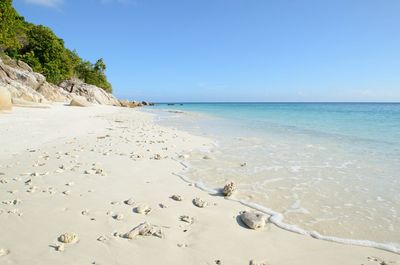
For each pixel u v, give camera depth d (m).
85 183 6.92
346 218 5.60
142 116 36.34
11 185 6.55
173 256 4.03
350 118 35.19
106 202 5.80
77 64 87.31
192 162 9.80
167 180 7.59
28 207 5.37
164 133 17.52
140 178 7.62
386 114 45.38
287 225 5.23
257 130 20.30
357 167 9.52
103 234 4.52
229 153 11.51
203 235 4.70
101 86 98.06
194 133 18.06
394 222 5.46
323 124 25.88
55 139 12.94
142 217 5.21
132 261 3.85
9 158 9.02
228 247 4.36
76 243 4.21
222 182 7.62
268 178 8.11
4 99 22.36
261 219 5.19
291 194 6.86
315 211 5.90
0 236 4.30
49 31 63.94
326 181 7.93
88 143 12.42
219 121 29.30
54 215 5.09
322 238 4.79
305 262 4.06
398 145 13.92
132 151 11.16
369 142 14.80
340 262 4.10
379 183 7.81
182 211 5.61
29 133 13.89
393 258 4.25
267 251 4.31
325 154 11.59
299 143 14.29
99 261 3.81
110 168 8.43
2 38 44.84
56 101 47.06
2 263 3.65
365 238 4.84
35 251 3.96
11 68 41.59
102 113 35.84
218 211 5.71
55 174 7.50
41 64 61.28
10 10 45.38
